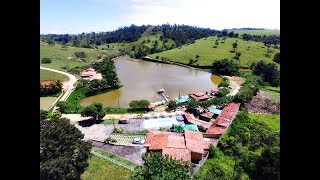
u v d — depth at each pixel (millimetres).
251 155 23578
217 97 50125
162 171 15836
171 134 31141
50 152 15273
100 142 31219
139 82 67688
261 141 28609
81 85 56781
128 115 42688
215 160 26312
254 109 44438
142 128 37156
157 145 28453
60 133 16344
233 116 38000
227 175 22344
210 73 81625
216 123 35656
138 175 16000
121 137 33281
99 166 24375
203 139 29953
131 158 27062
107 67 70562
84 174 22047
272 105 45531
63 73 68875
